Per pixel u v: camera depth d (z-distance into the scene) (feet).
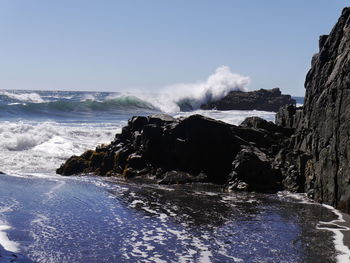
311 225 48.62
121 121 174.50
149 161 80.18
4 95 249.75
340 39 67.41
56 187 67.46
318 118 63.82
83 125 151.12
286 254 39.45
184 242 42.57
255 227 47.78
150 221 49.70
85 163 83.41
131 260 37.86
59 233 44.50
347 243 42.60
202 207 56.65
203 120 77.41
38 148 102.53
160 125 83.41
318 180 60.59
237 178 69.72
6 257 37.24
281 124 88.79
